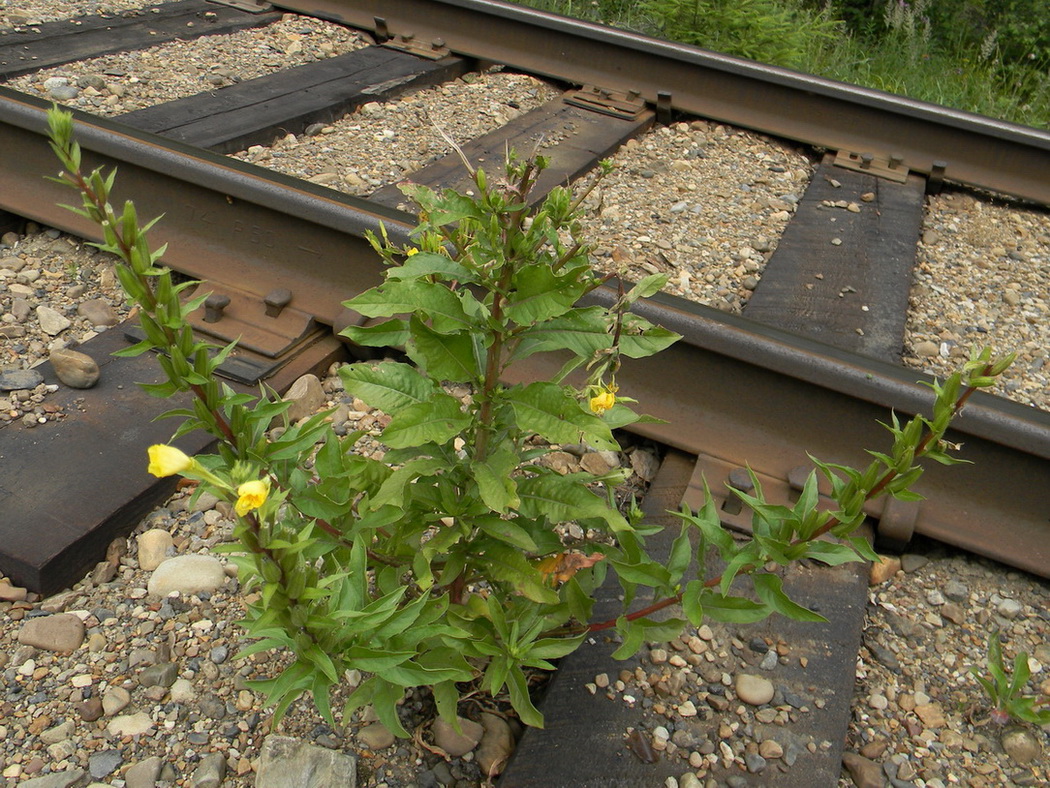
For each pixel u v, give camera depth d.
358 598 1.85
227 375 3.15
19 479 2.69
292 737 2.18
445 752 2.20
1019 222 4.88
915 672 2.50
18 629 2.40
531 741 2.21
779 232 4.43
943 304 4.05
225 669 2.34
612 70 5.84
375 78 5.61
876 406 2.81
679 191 4.74
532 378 3.21
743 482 2.86
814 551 2.02
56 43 5.56
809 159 5.35
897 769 2.24
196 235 3.69
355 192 4.35
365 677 2.33
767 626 2.51
